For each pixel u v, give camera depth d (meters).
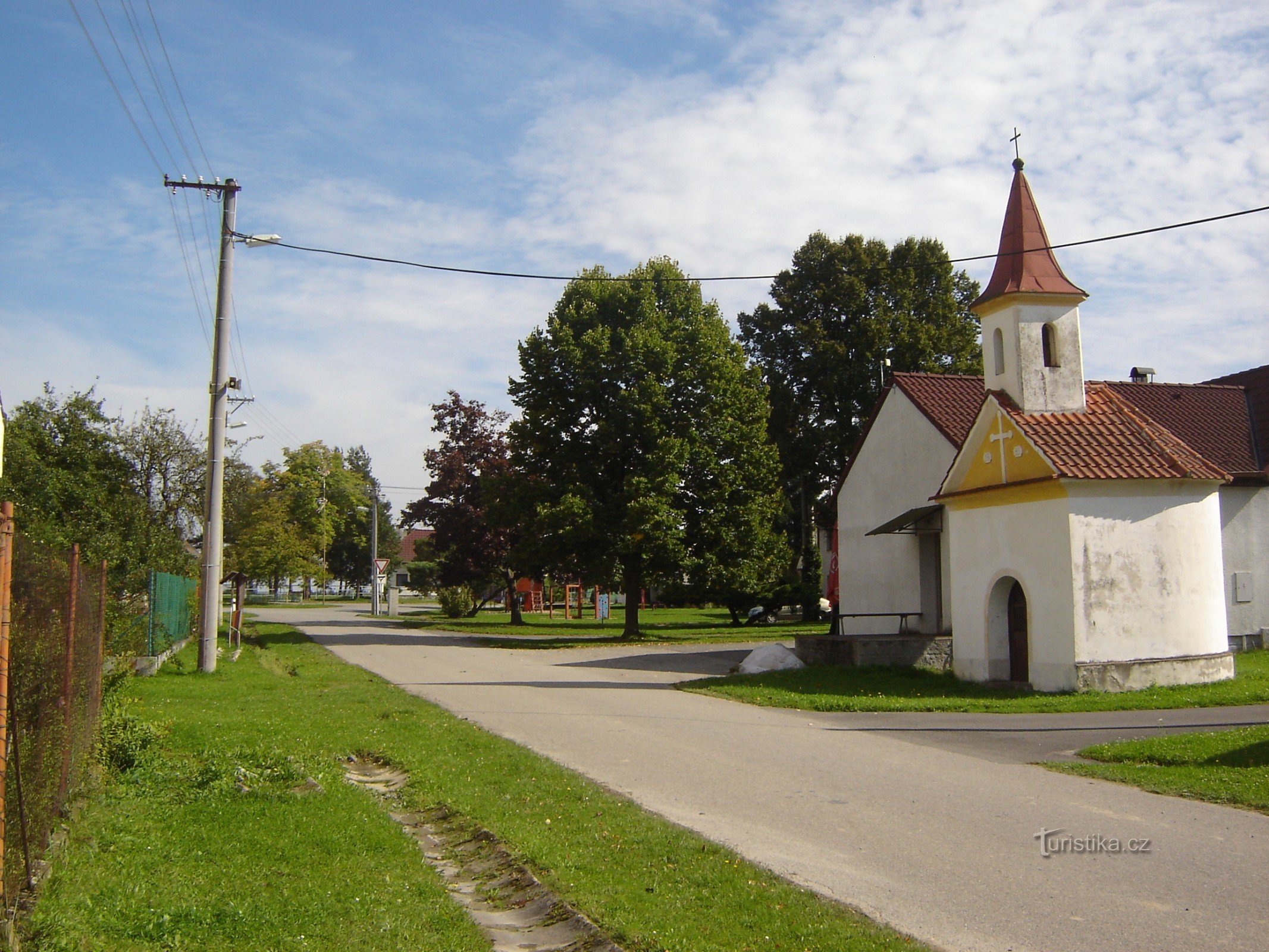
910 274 51.59
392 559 109.12
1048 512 18.34
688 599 53.06
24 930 5.37
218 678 20.64
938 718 15.70
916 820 8.97
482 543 50.75
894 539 27.92
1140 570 18.23
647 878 7.19
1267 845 8.05
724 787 10.48
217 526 21.69
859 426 50.91
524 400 37.97
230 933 5.90
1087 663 17.70
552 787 10.28
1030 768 11.46
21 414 26.97
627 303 37.84
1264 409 28.50
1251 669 20.56
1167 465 18.50
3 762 5.39
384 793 10.70
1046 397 19.73
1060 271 20.28
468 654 30.77
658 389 35.41
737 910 6.45
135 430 32.75
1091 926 6.23
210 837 8.12
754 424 38.81
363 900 6.68
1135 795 9.95
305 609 73.25
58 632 7.61
